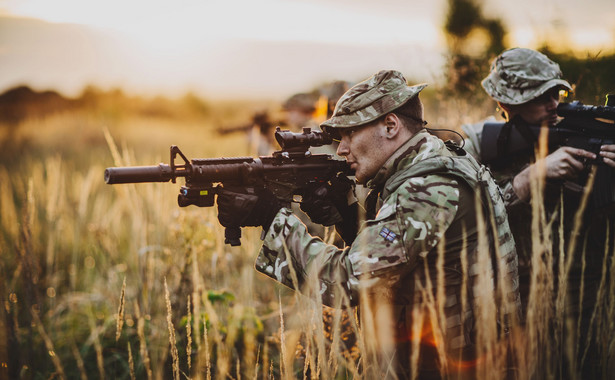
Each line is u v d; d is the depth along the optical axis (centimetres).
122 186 381
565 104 254
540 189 189
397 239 175
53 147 995
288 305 338
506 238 196
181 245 324
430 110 487
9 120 1163
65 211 477
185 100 2423
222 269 345
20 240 300
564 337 227
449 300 183
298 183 205
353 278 177
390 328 192
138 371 271
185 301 308
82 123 1181
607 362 214
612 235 250
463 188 182
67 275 429
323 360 178
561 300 194
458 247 181
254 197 192
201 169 187
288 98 508
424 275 184
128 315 332
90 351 307
